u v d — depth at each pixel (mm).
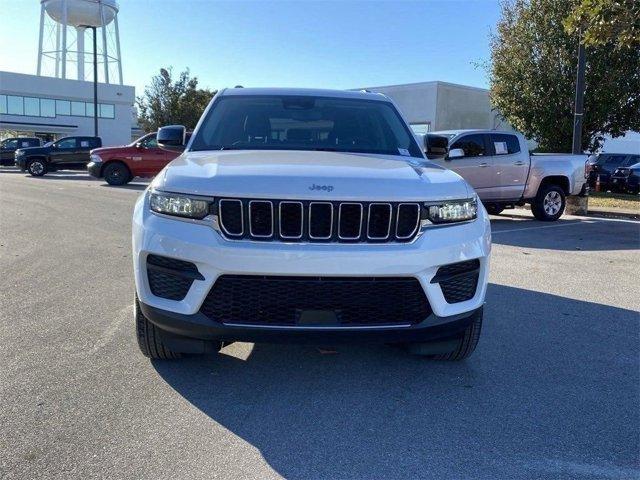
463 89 30875
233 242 3188
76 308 5348
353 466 2859
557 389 3803
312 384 3811
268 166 3535
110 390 3629
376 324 3266
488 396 3680
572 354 4449
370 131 4777
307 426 3248
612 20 8531
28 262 7344
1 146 33969
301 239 3201
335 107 4984
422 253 3262
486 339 4766
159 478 2719
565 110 21031
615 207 16609
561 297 6160
